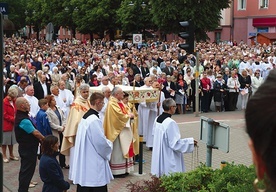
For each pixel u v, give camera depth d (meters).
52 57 26.00
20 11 77.88
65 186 6.80
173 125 7.92
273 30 49.72
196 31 43.59
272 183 1.22
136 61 22.86
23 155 8.13
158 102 12.45
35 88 15.04
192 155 10.98
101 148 7.58
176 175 5.22
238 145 13.24
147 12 51.31
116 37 63.50
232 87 20.20
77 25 64.88
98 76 19.92
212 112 20.02
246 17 52.19
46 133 9.49
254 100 1.25
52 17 70.25
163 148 7.98
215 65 23.91
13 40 51.44
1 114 3.17
